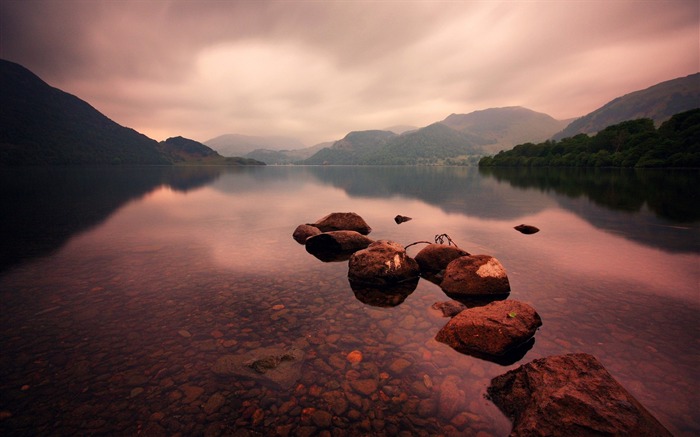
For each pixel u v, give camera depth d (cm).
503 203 3466
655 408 476
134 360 607
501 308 722
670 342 657
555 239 1702
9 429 447
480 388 527
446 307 824
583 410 416
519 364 590
